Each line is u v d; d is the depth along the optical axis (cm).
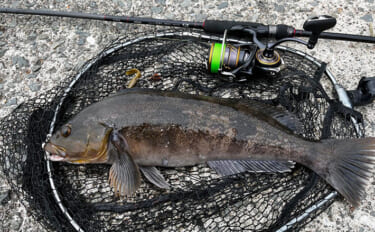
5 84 68
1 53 71
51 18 75
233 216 56
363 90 63
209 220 56
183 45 68
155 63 67
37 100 66
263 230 53
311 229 56
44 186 54
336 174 51
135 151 53
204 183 57
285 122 54
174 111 52
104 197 56
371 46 71
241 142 52
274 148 52
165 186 53
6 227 56
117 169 52
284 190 55
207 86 65
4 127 60
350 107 61
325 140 52
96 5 77
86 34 74
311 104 62
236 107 53
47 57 71
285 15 76
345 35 68
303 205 55
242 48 59
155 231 54
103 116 52
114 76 66
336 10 76
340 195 57
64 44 73
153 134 52
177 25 69
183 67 67
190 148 53
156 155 53
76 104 63
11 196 58
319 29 53
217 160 54
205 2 77
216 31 67
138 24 74
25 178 55
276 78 62
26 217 56
